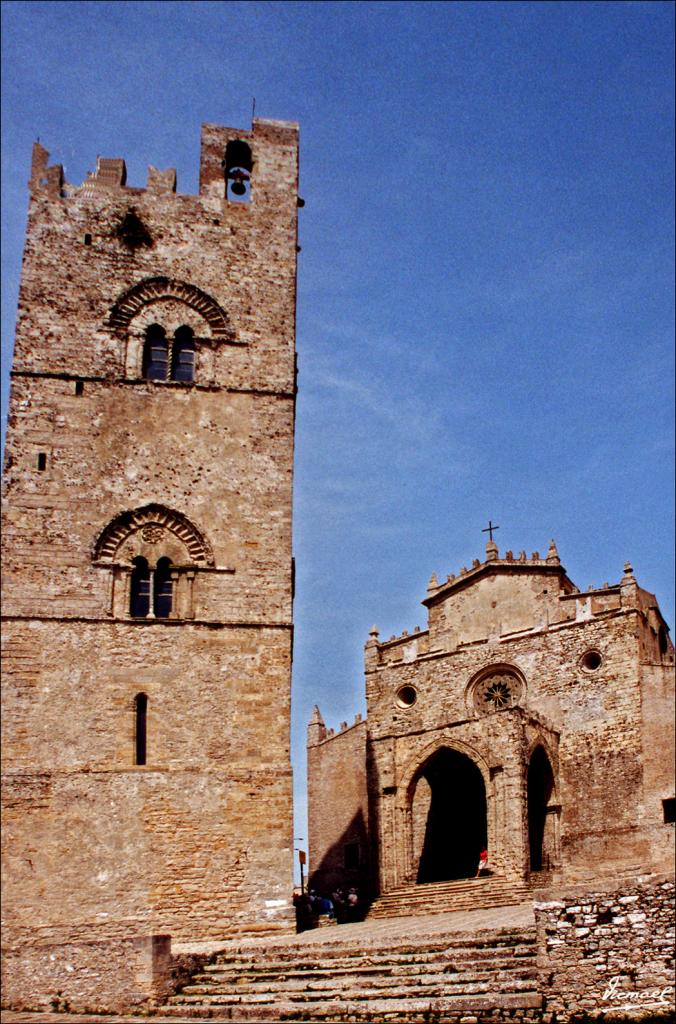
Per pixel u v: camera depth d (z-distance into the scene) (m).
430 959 30.80
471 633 60.62
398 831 57.72
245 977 32.38
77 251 45.69
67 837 38.56
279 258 47.53
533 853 55.97
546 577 59.81
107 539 42.31
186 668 41.38
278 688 41.84
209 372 45.34
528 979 28.28
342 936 36.56
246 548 43.34
